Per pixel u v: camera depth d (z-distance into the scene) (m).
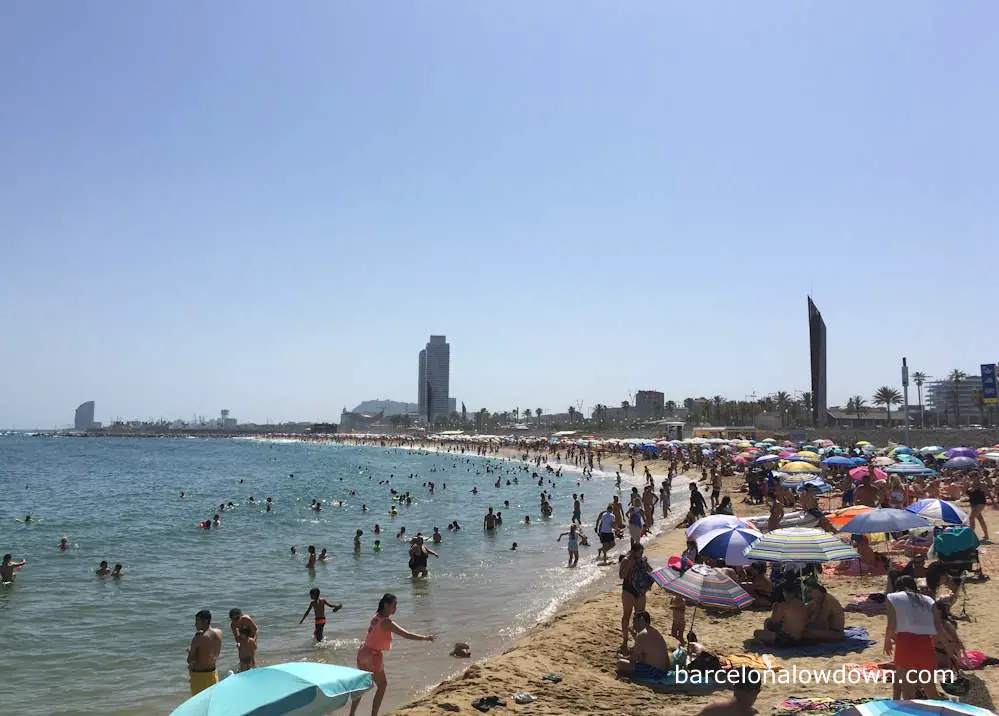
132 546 28.44
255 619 16.89
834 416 136.50
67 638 15.41
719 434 88.50
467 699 9.02
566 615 14.16
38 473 81.00
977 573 14.27
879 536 18.41
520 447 134.62
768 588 13.91
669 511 36.34
